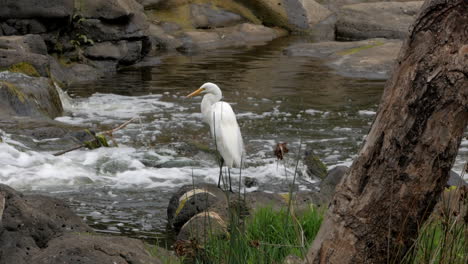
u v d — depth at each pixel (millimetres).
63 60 22172
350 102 17734
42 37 21297
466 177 11055
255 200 7980
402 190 3664
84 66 22297
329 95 18609
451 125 3521
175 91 19297
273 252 5828
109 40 23344
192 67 23469
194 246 5320
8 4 20641
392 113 3615
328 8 35125
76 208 9398
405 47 3605
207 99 11648
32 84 15898
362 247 3846
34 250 5160
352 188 3834
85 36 22828
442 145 3545
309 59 25156
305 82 20516
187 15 30797
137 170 11570
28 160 11312
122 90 19547
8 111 14430
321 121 15641
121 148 12875
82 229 6258
